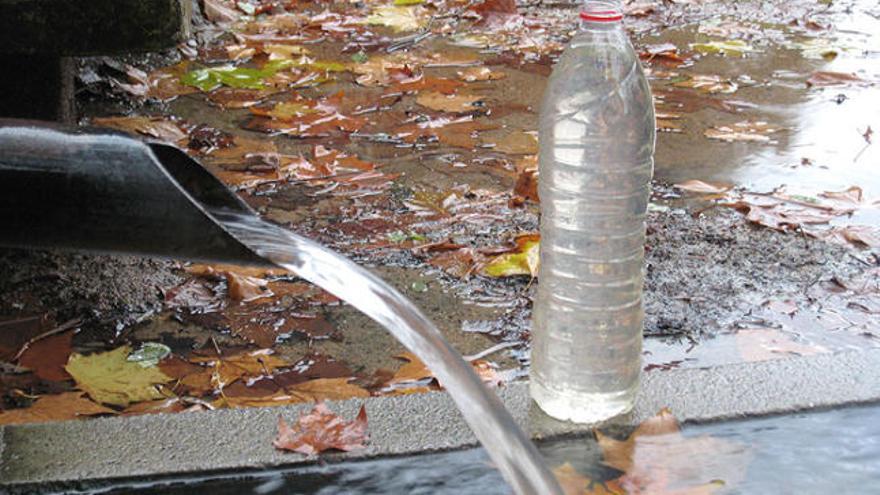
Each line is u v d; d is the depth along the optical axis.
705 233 2.24
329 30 3.37
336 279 1.47
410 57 3.12
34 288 2.07
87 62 2.83
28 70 2.21
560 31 3.41
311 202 2.32
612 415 1.71
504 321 2.03
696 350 1.97
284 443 1.65
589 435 1.69
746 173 2.45
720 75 3.00
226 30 3.31
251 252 1.42
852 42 3.32
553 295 1.72
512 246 2.20
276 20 3.45
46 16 2.07
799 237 2.24
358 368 1.94
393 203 2.33
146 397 1.87
